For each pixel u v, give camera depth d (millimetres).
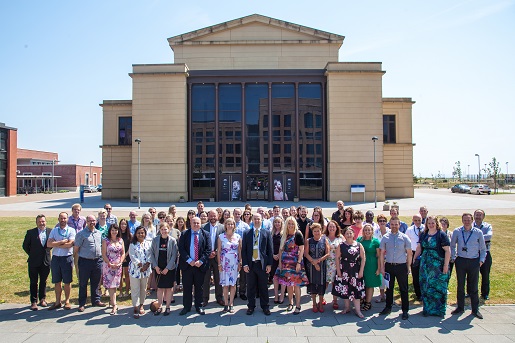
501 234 17250
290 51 40156
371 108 36312
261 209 11445
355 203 34094
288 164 37562
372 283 8312
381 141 36188
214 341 6742
